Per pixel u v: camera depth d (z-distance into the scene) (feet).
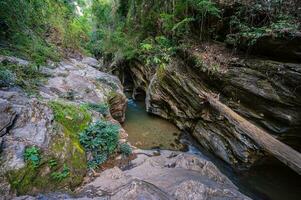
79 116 17.21
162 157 18.10
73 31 59.62
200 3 23.89
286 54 18.38
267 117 19.57
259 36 19.10
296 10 18.93
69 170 13.01
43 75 26.81
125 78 51.42
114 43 54.29
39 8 43.09
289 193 17.71
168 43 31.58
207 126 24.12
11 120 13.24
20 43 30.27
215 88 24.12
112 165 15.66
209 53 25.34
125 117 31.86
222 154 21.57
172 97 29.35
